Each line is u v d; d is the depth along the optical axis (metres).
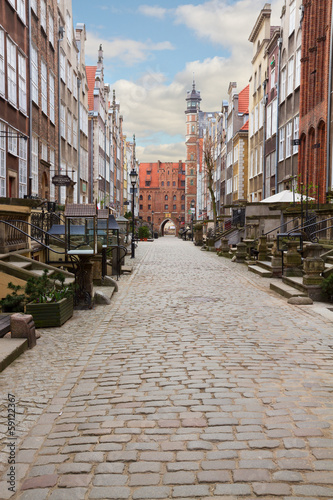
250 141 43.91
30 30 22.53
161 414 4.54
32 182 23.34
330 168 21.73
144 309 10.53
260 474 3.42
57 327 8.72
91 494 3.25
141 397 5.01
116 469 3.56
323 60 23.11
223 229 42.22
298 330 8.20
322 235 16.52
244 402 4.78
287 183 29.17
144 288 14.24
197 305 10.98
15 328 7.20
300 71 26.33
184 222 133.50
